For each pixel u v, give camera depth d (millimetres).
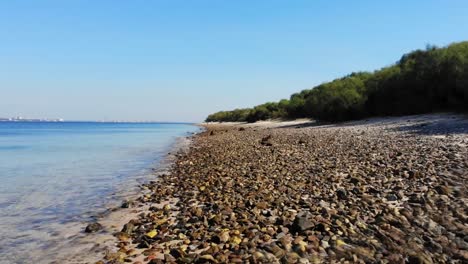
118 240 8070
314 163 17578
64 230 9133
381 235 6789
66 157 29906
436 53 49375
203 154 27188
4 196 13789
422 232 6926
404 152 18797
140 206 11383
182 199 11883
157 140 54781
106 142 51031
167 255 6656
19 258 7273
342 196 10180
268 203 10008
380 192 10422
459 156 15594
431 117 42812
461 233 6742
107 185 15938
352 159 17906
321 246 6492
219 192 12250
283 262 5859
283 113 112188
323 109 68438
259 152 25438
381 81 59938
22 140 58281
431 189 10195
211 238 7375
